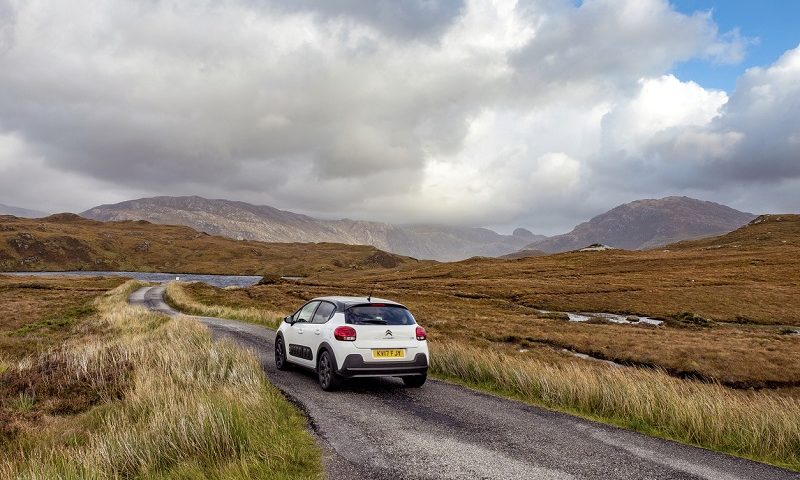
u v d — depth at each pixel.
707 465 7.00
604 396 10.39
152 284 121.12
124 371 11.84
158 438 6.81
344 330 10.88
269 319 30.70
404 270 185.75
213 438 6.84
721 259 125.88
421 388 11.95
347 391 11.21
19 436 7.98
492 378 13.12
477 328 41.56
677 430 8.84
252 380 10.50
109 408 9.27
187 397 8.73
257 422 7.59
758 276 95.62
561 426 8.87
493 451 7.20
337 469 6.25
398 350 11.12
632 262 137.75
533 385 11.88
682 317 60.84
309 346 12.08
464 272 142.62
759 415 9.02
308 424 8.30
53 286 93.06
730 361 29.09
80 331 26.73
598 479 6.23
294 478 5.87
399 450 7.09
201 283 98.75
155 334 19.62
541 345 34.66
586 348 33.12
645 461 7.05
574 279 109.25
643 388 10.49
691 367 28.11
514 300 82.25
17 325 32.84
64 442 7.64
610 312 68.88
